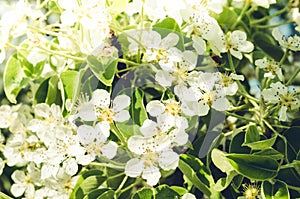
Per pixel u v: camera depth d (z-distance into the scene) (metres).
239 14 0.50
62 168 0.44
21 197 0.52
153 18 0.44
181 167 0.42
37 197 0.46
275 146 0.45
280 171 0.44
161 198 0.42
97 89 0.42
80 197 0.44
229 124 0.48
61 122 0.44
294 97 0.45
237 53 0.45
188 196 0.42
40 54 0.47
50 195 0.45
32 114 0.54
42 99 0.48
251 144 0.41
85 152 0.43
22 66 0.47
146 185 0.44
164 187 0.42
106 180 0.44
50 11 0.47
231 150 0.43
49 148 0.43
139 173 0.41
